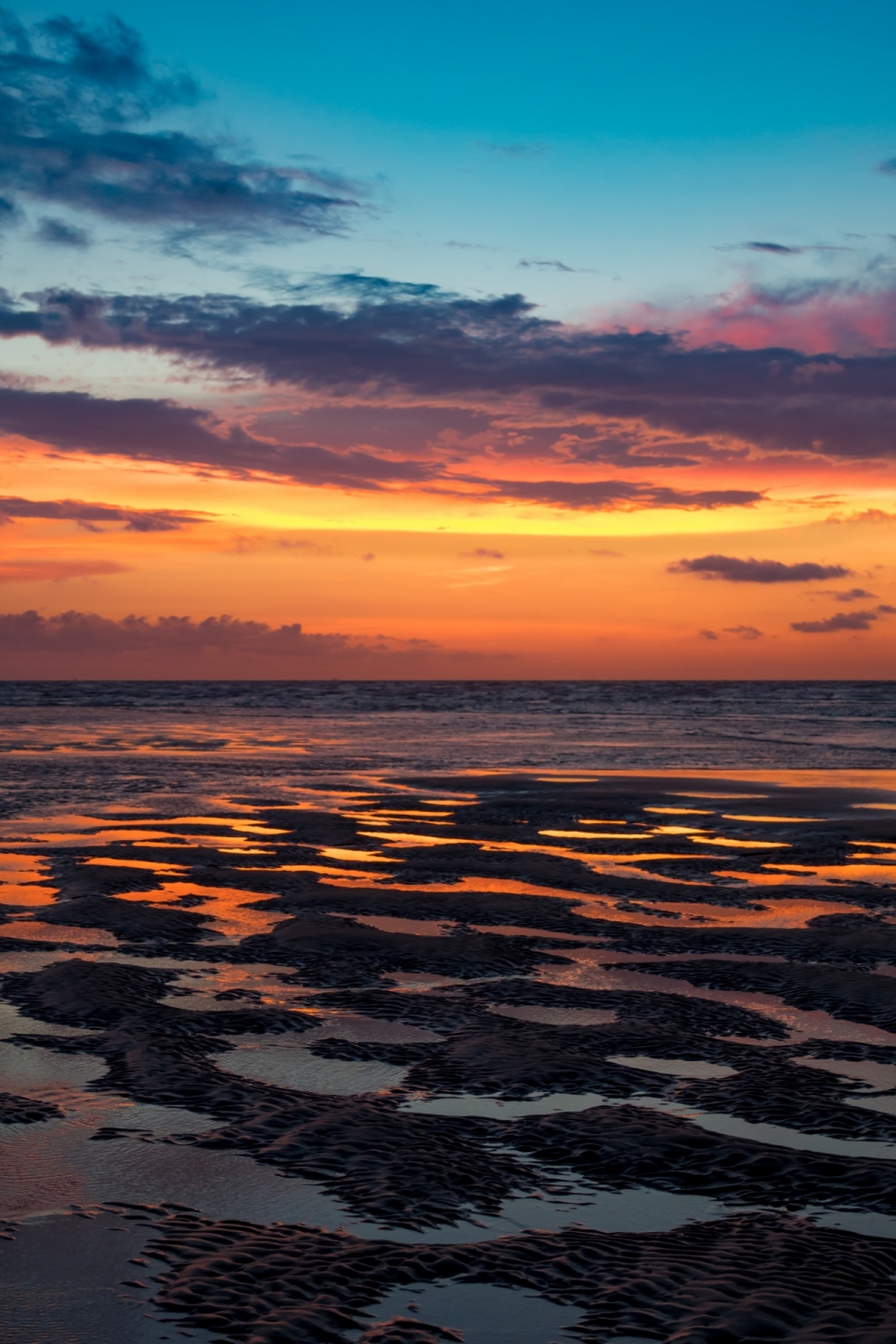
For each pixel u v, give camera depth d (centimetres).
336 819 2395
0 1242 557
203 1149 682
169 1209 599
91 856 1892
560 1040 932
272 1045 914
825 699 11194
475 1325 481
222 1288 510
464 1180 639
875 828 2330
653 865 1900
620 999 1084
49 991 1052
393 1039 938
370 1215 591
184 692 13200
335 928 1352
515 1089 804
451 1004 1052
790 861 1944
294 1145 686
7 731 5531
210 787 3023
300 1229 574
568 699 11100
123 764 3666
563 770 3584
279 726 6234
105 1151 678
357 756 4116
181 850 1958
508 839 2164
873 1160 670
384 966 1203
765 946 1310
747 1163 665
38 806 2556
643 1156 675
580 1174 652
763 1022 1009
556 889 1683
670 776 3400
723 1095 797
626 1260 543
